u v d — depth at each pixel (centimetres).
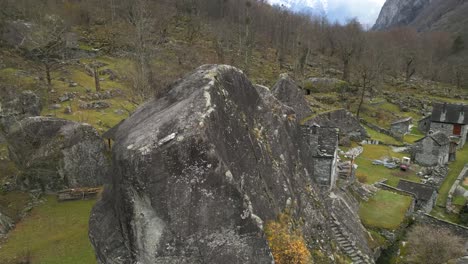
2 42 4862
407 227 2816
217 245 1033
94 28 6994
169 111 1180
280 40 9419
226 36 7669
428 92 8894
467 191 3659
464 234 2786
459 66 10588
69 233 2109
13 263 1816
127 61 5622
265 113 1566
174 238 1011
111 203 1203
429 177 3875
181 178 1008
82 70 5309
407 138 5444
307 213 1634
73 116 3659
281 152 1587
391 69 10250
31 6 5688
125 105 4144
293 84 4675
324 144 2455
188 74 1418
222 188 1034
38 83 4244
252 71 6988
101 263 1161
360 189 3112
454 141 5059
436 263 2327
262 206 1270
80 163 2638
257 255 1069
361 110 6444
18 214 2327
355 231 2253
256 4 10450
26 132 2616
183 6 9262
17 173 2653
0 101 2997
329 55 10350
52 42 5181
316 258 1480
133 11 5278
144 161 990
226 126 1205
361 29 11312
